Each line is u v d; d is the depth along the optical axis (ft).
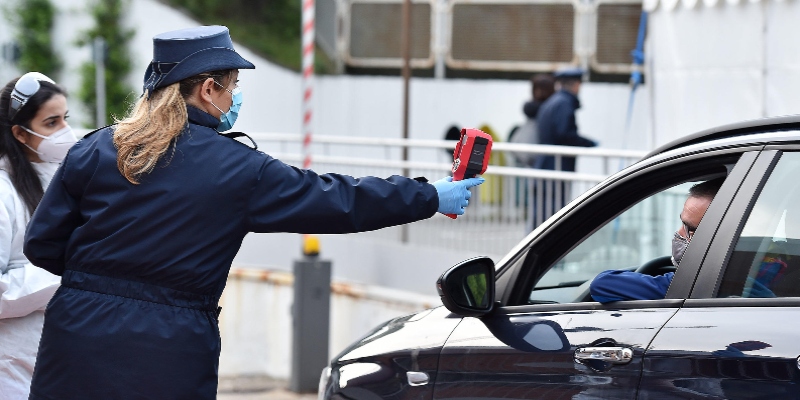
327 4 70.54
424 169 32.55
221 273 11.83
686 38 28.45
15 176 15.25
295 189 11.71
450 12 66.13
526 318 12.43
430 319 13.89
